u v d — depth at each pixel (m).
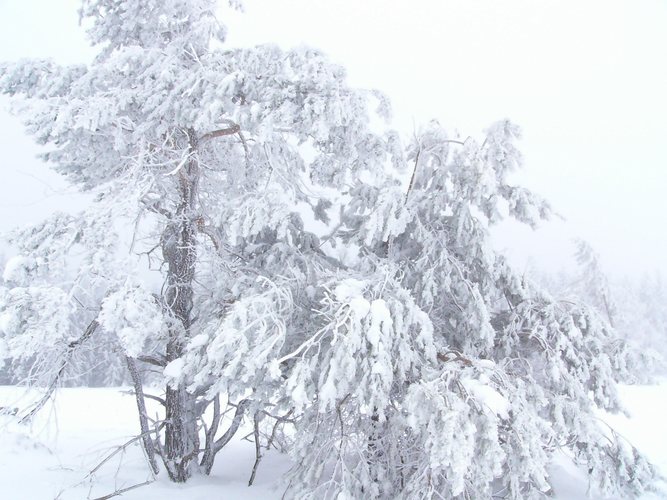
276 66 8.01
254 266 8.73
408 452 7.38
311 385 6.20
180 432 8.73
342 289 6.32
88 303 7.59
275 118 7.71
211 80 7.90
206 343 6.81
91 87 7.88
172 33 9.30
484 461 5.45
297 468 7.26
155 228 9.20
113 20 9.01
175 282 9.01
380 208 7.61
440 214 8.67
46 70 8.27
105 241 6.61
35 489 7.52
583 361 7.69
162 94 7.98
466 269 8.07
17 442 9.80
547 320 7.84
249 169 10.62
